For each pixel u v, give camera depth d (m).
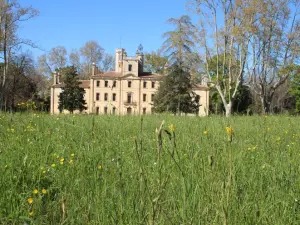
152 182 3.20
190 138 5.61
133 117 12.83
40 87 77.69
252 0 35.09
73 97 69.00
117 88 86.31
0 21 36.62
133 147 5.09
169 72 55.19
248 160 4.45
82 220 2.92
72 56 94.75
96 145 5.12
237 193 3.21
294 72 40.72
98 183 3.46
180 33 46.34
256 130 8.84
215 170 3.16
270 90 41.41
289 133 8.63
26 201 3.21
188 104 54.19
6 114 10.12
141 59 89.25
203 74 40.88
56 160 4.45
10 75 50.91
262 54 39.28
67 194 3.40
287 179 3.65
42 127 7.23
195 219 2.70
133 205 2.81
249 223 2.78
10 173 3.80
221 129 8.10
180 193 3.09
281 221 2.83
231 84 41.50
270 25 37.09
